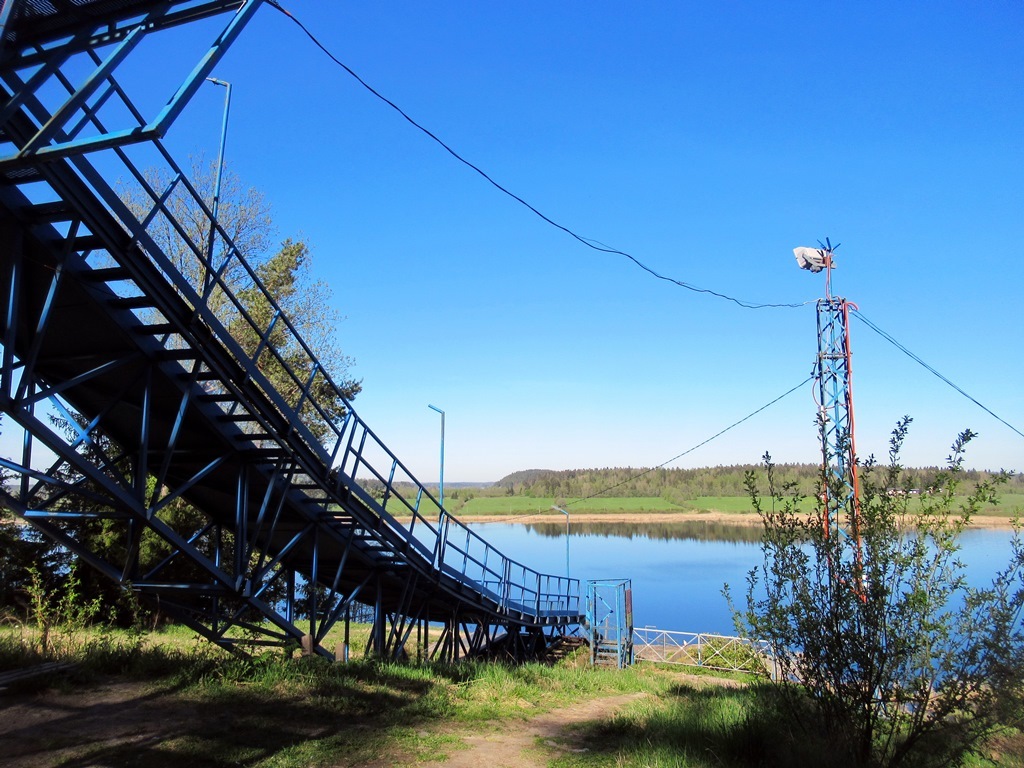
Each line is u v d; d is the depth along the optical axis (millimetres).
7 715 7656
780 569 6660
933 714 6098
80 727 7445
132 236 8070
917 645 5926
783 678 7133
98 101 7062
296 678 10156
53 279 7719
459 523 16844
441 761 7391
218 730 7703
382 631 14469
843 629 6328
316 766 6902
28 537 18125
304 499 12055
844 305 23797
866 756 6156
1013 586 5867
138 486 8852
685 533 90500
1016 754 7543
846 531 6508
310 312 28344
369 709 9195
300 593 23875
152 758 6707
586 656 23766
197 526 19609
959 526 6020
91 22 5551
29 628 13875
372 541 14070
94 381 9727
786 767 6406
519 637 21641
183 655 11211
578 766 7480
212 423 10016
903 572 6141
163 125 5297
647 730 9016
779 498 6883
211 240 9227
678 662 23469
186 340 8945
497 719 9641
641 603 45312
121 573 9836
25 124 6902
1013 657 5719
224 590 10453
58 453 8031
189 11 5547
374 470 12758
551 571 60375
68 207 7344
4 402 7281
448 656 17016
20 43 5590
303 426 10961
